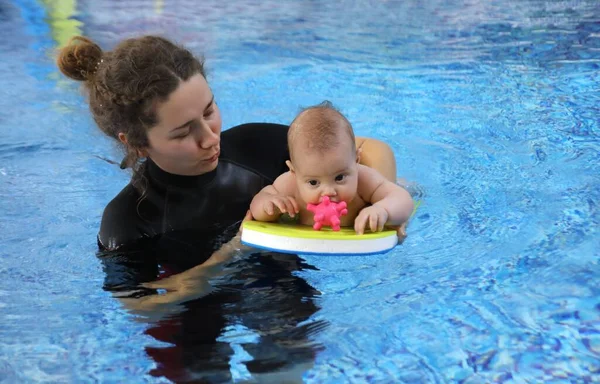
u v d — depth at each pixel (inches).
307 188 108.5
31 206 137.1
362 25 272.1
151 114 101.9
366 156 126.0
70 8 305.4
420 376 83.0
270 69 221.1
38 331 95.3
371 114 181.2
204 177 113.7
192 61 104.8
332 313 96.5
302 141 107.3
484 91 192.7
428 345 88.7
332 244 104.8
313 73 216.4
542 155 148.3
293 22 279.6
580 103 177.2
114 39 252.2
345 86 204.1
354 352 88.2
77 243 121.0
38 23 281.9
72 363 88.3
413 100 189.9
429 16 279.4
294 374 85.0
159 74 100.9
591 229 115.5
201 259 108.7
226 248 110.0
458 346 88.0
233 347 90.2
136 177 115.1
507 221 120.4
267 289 102.0
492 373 82.8
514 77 201.5
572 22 255.6
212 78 207.0
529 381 81.0
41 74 222.5
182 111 101.7
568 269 104.1
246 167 119.0
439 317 94.3
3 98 201.8
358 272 106.1
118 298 102.1
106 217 114.1
